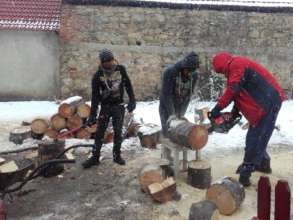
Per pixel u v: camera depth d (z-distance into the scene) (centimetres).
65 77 1394
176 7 1377
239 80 606
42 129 876
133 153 793
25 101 1401
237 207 550
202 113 901
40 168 583
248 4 1400
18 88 1400
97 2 1354
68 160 589
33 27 1348
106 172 693
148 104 1359
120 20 1379
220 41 1413
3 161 593
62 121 887
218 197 547
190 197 597
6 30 1369
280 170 718
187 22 1396
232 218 538
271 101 614
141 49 1398
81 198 602
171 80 670
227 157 791
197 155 667
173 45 1405
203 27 1403
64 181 661
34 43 1383
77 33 1373
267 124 618
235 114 655
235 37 1417
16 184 643
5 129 1013
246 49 1427
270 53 1439
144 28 1390
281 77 1458
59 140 709
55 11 1412
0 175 552
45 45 1387
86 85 1402
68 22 1364
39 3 1426
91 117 705
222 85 1412
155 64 1409
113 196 606
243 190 557
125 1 1360
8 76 1392
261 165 696
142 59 1404
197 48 1410
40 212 561
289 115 1166
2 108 1290
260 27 1421
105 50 679
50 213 559
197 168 623
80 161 746
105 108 707
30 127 897
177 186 631
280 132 974
